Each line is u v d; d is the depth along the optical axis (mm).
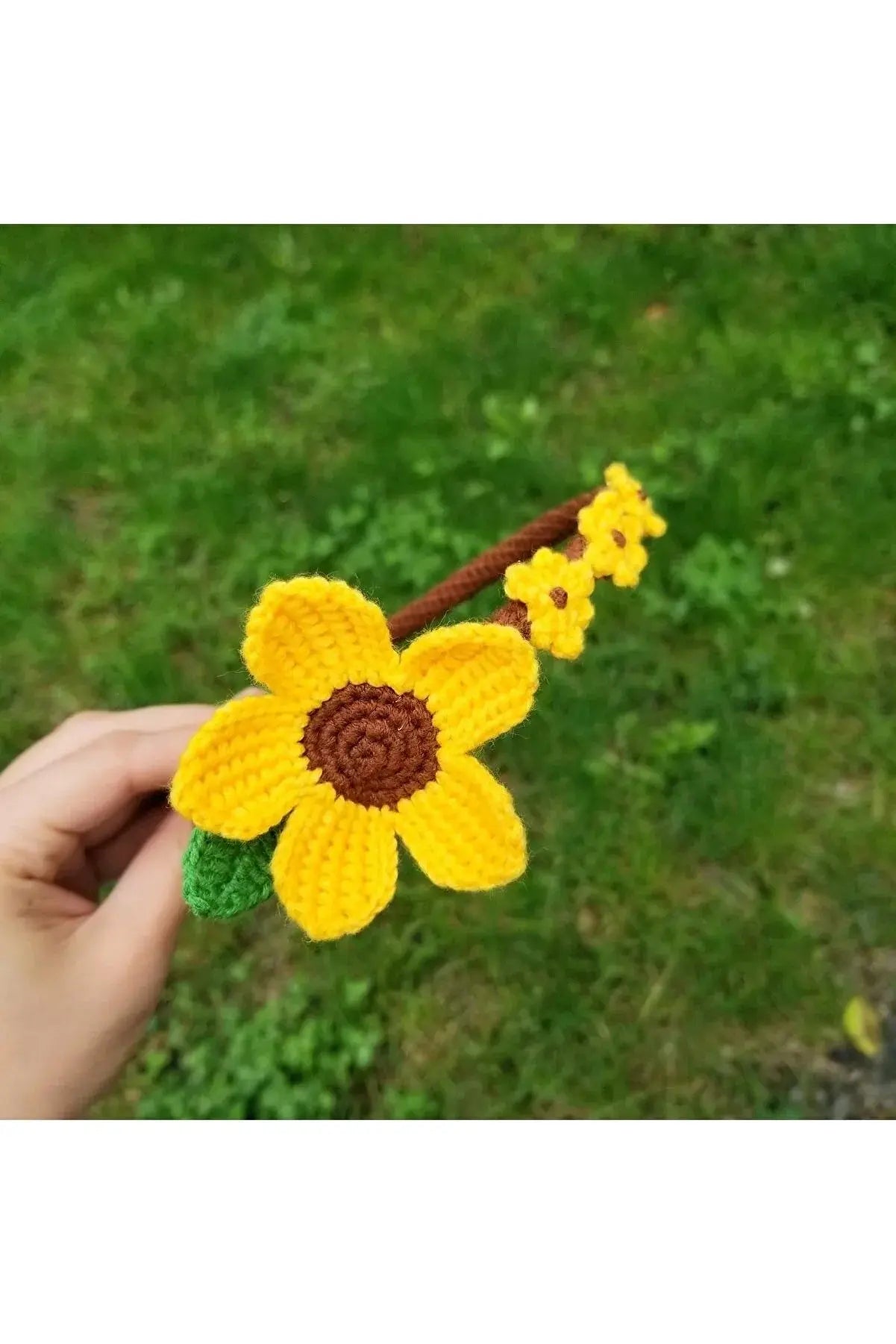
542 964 556
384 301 732
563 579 330
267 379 706
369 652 295
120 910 377
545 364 694
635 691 604
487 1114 538
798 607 618
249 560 651
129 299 744
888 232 712
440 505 651
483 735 294
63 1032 359
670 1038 544
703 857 571
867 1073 533
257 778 291
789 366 678
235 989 566
